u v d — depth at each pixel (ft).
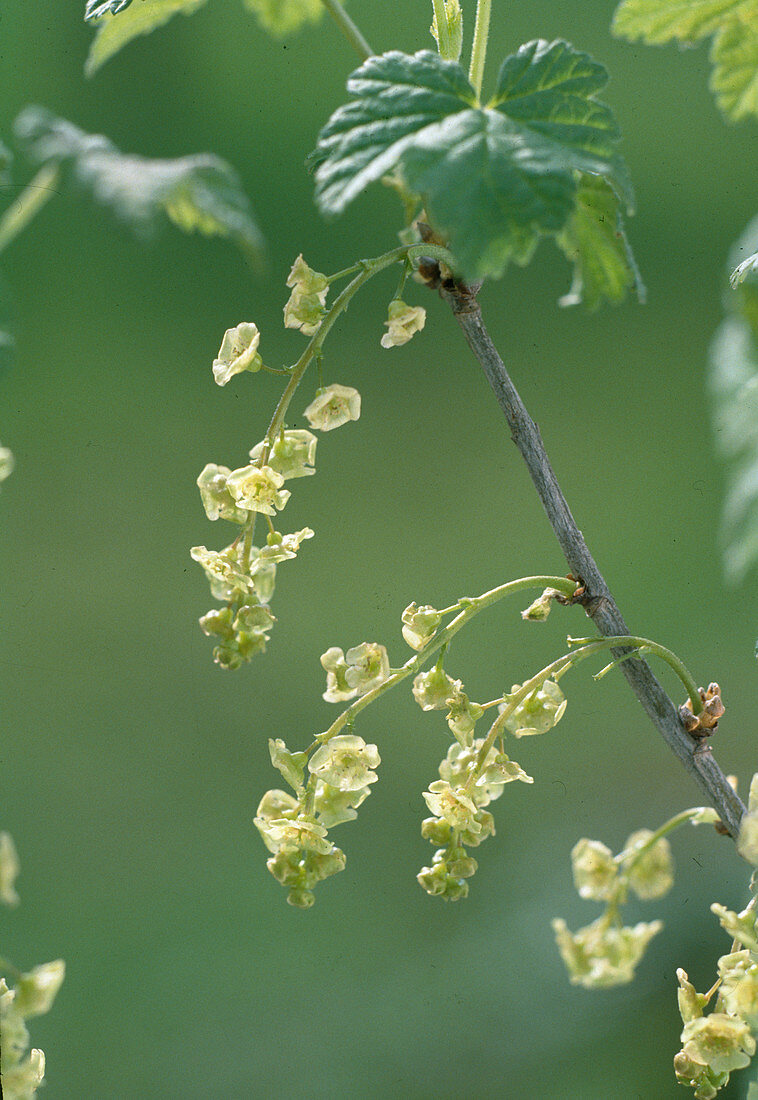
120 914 4.01
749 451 2.32
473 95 2.07
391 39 8.35
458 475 5.97
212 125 7.86
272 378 6.69
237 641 2.08
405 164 2.04
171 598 5.28
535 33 7.70
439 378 6.58
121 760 4.57
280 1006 3.59
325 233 7.48
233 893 4.08
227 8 7.99
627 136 7.52
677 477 5.92
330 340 6.85
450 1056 3.24
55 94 7.29
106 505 5.76
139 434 6.28
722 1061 2.06
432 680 2.09
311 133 8.07
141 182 2.07
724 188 7.29
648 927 2.05
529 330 6.78
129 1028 3.59
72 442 6.18
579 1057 3.14
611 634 2.12
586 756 4.37
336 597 5.28
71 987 3.72
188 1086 3.37
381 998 3.56
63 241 7.36
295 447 2.08
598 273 2.21
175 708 4.75
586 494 5.82
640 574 5.38
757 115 2.17
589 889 2.06
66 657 4.98
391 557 5.47
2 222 2.09
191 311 7.18
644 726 4.48
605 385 6.46
